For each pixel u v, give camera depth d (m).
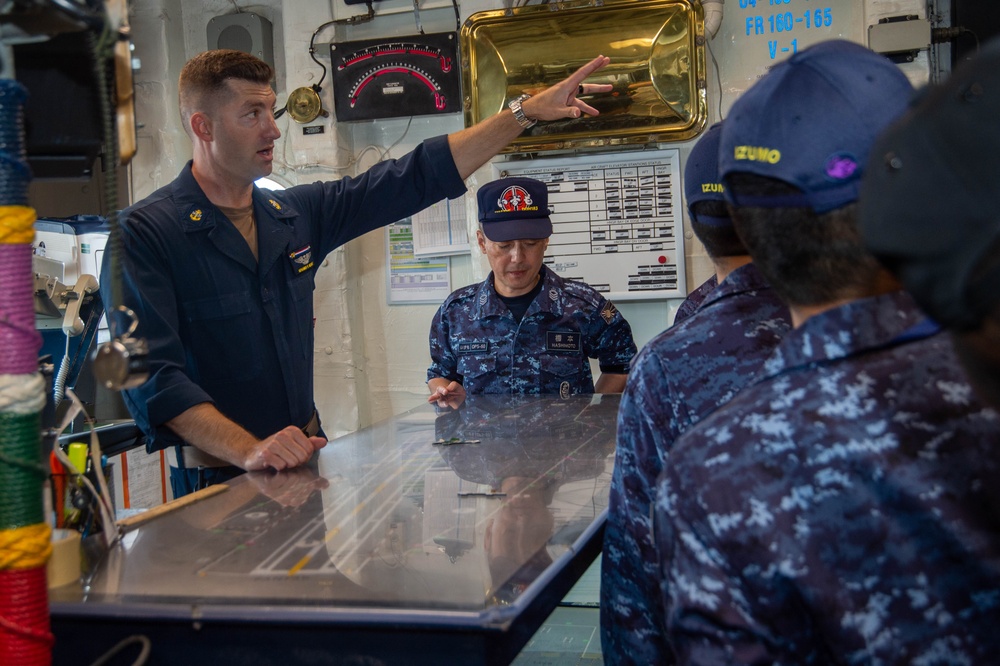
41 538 0.93
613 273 3.58
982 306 0.52
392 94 3.67
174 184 2.44
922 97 0.64
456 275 3.86
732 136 0.85
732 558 0.77
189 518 1.50
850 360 0.79
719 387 1.14
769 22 3.45
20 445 0.91
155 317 2.19
